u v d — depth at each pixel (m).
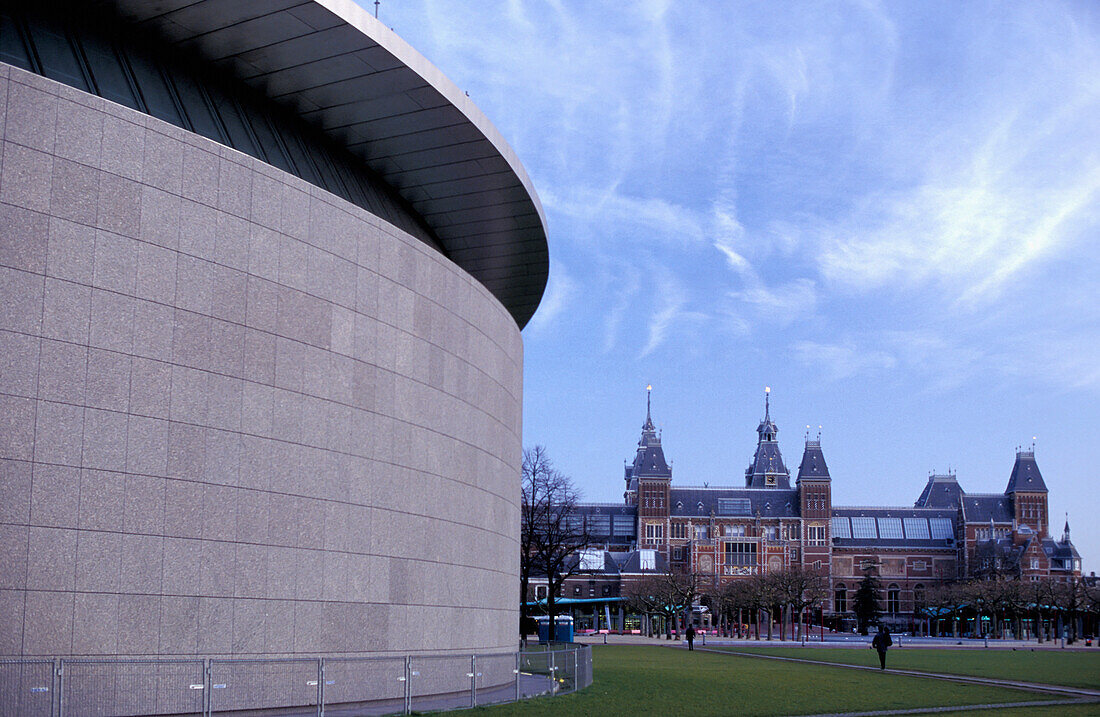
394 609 26.41
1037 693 37.06
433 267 29.27
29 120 19.20
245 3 24.03
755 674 46.50
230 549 21.89
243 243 22.73
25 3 23.16
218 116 26.42
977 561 185.75
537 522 89.06
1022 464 192.88
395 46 26.48
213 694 20.95
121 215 20.42
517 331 37.50
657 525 190.12
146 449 20.48
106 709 19.20
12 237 18.80
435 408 29.03
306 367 24.08
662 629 138.88
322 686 21.09
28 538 18.58
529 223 38.38
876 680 43.47
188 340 21.42
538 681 30.52
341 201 25.53
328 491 24.41
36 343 18.97
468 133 30.84
